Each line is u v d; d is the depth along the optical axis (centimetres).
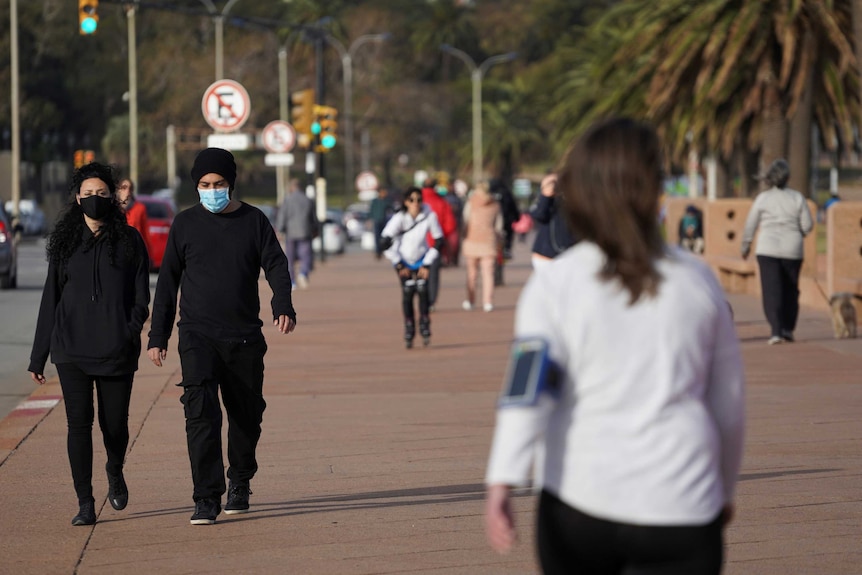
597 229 1008
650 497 970
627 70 10469
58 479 2475
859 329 5122
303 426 3042
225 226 2119
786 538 1980
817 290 6075
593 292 995
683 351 992
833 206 5359
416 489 2359
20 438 2886
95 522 2123
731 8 7956
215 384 2105
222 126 5891
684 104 8975
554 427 1005
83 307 2078
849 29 8019
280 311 2123
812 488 2322
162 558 1911
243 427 2170
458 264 10619
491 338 5106
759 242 4622
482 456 2664
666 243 1033
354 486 2394
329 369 4156
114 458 2141
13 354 4734
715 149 9900
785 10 7681
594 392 993
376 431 2967
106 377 2095
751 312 6009
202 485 2098
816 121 9619
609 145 1016
